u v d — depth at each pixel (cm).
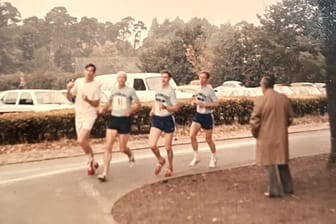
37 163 988
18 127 1224
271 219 570
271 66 2377
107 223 579
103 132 1335
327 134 1447
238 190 723
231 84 3541
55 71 4862
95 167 866
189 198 679
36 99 1677
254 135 670
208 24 5028
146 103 1484
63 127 1292
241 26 4084
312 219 568
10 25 4856
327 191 700
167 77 799
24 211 629
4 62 4728
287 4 2002
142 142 1302
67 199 686
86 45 5616
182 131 1489
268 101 651
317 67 1844
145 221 577
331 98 873
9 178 834
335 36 902
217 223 560
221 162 973
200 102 883
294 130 1569
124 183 782
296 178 789
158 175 842
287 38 2109
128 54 5812
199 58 4103
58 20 5297
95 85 815
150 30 5972
